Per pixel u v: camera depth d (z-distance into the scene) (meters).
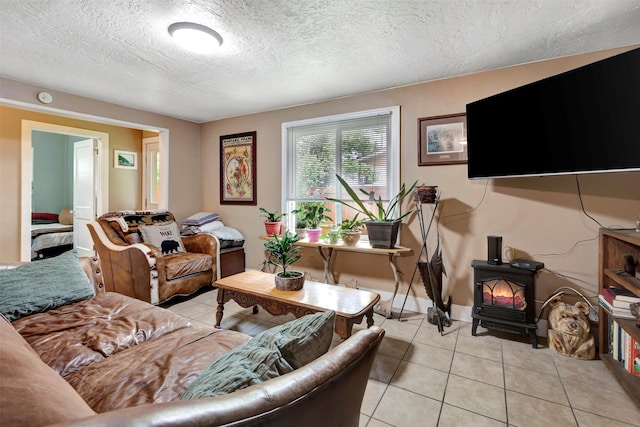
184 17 1.87
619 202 2.25
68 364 1.30
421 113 2.94
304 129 3.68
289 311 2.18
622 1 1.71
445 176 2.85
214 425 0.46
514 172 2.27
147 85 3.02
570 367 2.03
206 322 2.78
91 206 4.63
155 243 3.47
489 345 2.34
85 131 4.52
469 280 2.77
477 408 1.64
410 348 2.29
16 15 1.85
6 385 0.52
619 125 1.75
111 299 2.00
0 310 1.65
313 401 0.61
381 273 3.20
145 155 5.22
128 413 0.43
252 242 4.09
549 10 1.80
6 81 2.85
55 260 2.02
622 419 1.55
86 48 2.26
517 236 2.58
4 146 3.69
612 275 1.95
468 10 1.80
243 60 2.45
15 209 3.76
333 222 3.53
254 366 0.85
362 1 1.72
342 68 2.61
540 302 2.50
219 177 4.38
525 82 2.53
